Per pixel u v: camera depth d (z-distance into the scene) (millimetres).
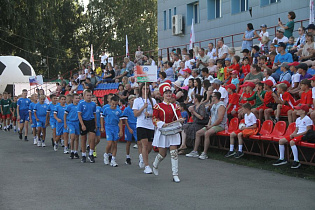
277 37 16062
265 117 12211
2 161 11617
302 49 14508
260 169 9844
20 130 18266
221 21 24453
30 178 9016
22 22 41688
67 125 12414
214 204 6660
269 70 13344
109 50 56031
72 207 6543
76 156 12250
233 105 13445
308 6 18578
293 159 10148
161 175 9250
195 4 27656
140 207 6516
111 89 24312
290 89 12922
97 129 12039
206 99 12867
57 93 29469
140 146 10344
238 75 15891
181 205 6613
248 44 18172
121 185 8203
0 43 42344
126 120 10594
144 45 54625
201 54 18266
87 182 8531
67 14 55469
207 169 9906
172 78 18625
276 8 20391
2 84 36594
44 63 48312
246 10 22781
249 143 11492
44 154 13203
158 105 8633
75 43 56844
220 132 11750
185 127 12367
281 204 6637
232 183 8297
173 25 28250
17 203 6820
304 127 9516
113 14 56219
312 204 6625
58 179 8883
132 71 24828
